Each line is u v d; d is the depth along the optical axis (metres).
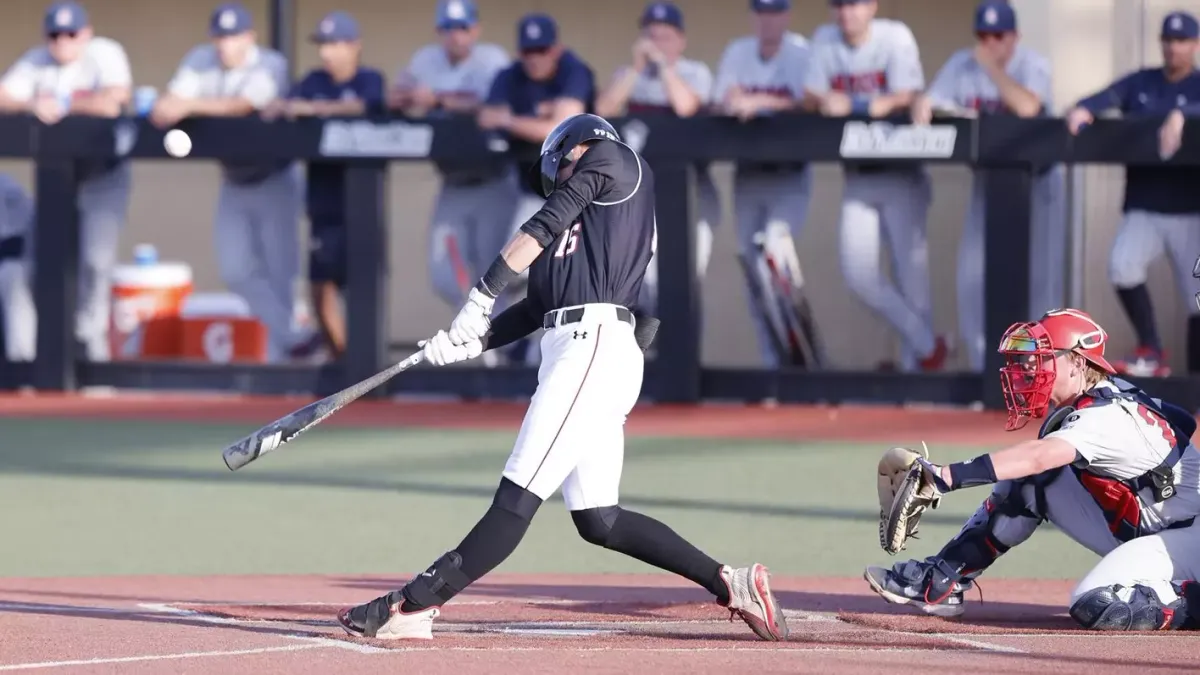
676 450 34.91
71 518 27.56
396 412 40.66
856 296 40.16
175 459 33.78
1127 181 38.81
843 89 39.94
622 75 40.31
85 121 42.00
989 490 30.06
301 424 16.75
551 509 28.81
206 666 15.46
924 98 38.66
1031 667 15.38
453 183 41.22
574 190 16.19
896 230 39.69
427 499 29.30
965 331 40.22
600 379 16.16
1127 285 39.06
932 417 38.91
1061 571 23.06
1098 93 38.41
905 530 17.27
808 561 23.95
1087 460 17.50
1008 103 39.03
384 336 42.19
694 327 40.97
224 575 22.75
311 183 42.09
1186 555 17.86
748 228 40.72
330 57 41.50
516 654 16.03
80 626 17.75
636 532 16.69
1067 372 17.88
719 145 39.78
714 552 24.69
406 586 16.70
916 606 19.22
